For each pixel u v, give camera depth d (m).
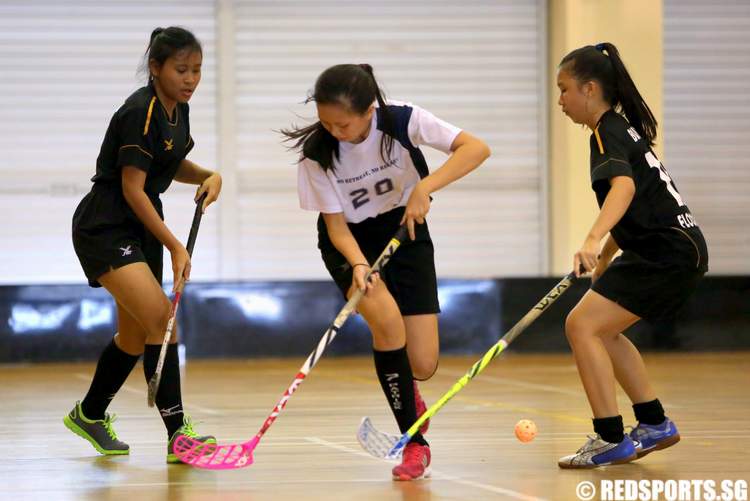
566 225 28.88
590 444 10.88
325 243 11.17
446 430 13.93
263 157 29.42
